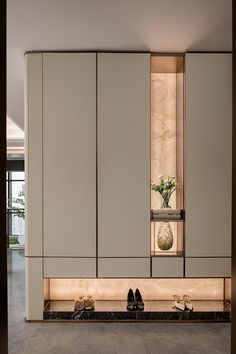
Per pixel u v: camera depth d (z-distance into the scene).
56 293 4.46
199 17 3.33
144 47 4.04
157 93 4.70
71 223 4.09
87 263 4.08
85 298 4.20
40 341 3.51
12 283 6.02
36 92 4.12
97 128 4.12
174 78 4.71
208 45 4.00
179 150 4.46
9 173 11.41
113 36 3.74
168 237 4.25
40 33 3.65
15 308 4.58
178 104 4.55
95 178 4.11
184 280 4.47
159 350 3.31
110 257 4.09
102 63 4.13
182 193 4.28
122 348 3.36
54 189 4.10
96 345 3.42
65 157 4.11
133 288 4.47
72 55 4.12
